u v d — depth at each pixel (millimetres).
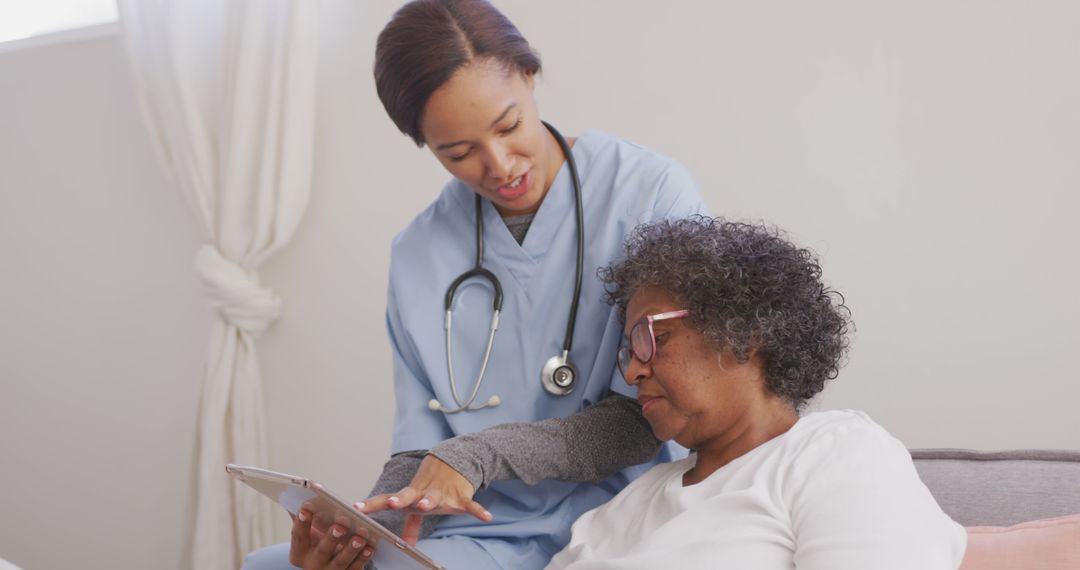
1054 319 2162
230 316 2973
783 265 1248
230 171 2943
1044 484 1312
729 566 1117
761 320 1202
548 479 1470
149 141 3156
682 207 1503
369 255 2922
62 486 3346
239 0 2928
